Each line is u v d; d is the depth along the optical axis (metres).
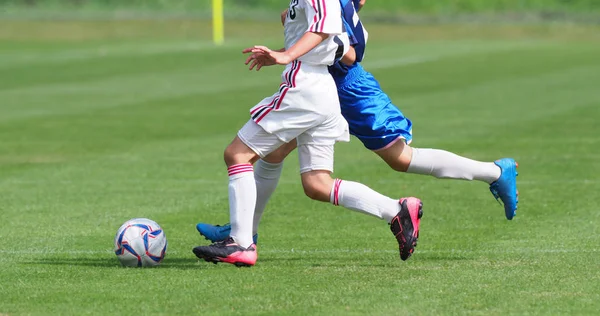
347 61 21.58
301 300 18.14
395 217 20.80
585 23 139.50
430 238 24.88
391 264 21.62
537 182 33.94
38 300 18.36
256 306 17.75
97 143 44.50
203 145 43.66
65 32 131.00
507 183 22.80
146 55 98.88
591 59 93.12
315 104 20.59
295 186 33.31
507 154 40.41
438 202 30.33
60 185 33.72
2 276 20.55
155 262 21.55
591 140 44.22
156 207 29.72
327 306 17.70
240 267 21.30
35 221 27.45
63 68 86.44
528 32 133.88
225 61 92.00
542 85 70.62
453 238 24.83
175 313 17.34
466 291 18.80
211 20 140.25
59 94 66.81
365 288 19.12
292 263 21.83
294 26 20.97
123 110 57.72
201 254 20.80
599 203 29.83
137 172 36.47
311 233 25.73
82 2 150.38
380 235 25.42
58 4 149.62
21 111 57.31
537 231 25.59
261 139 20.94
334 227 26.55
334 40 20.52
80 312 17.50
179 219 27.84
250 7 150.75
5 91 68.75
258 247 23.94
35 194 31.97
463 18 144.12
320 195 21.22
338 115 21.08
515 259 22.00
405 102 60.88
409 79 76.44
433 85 71.69
